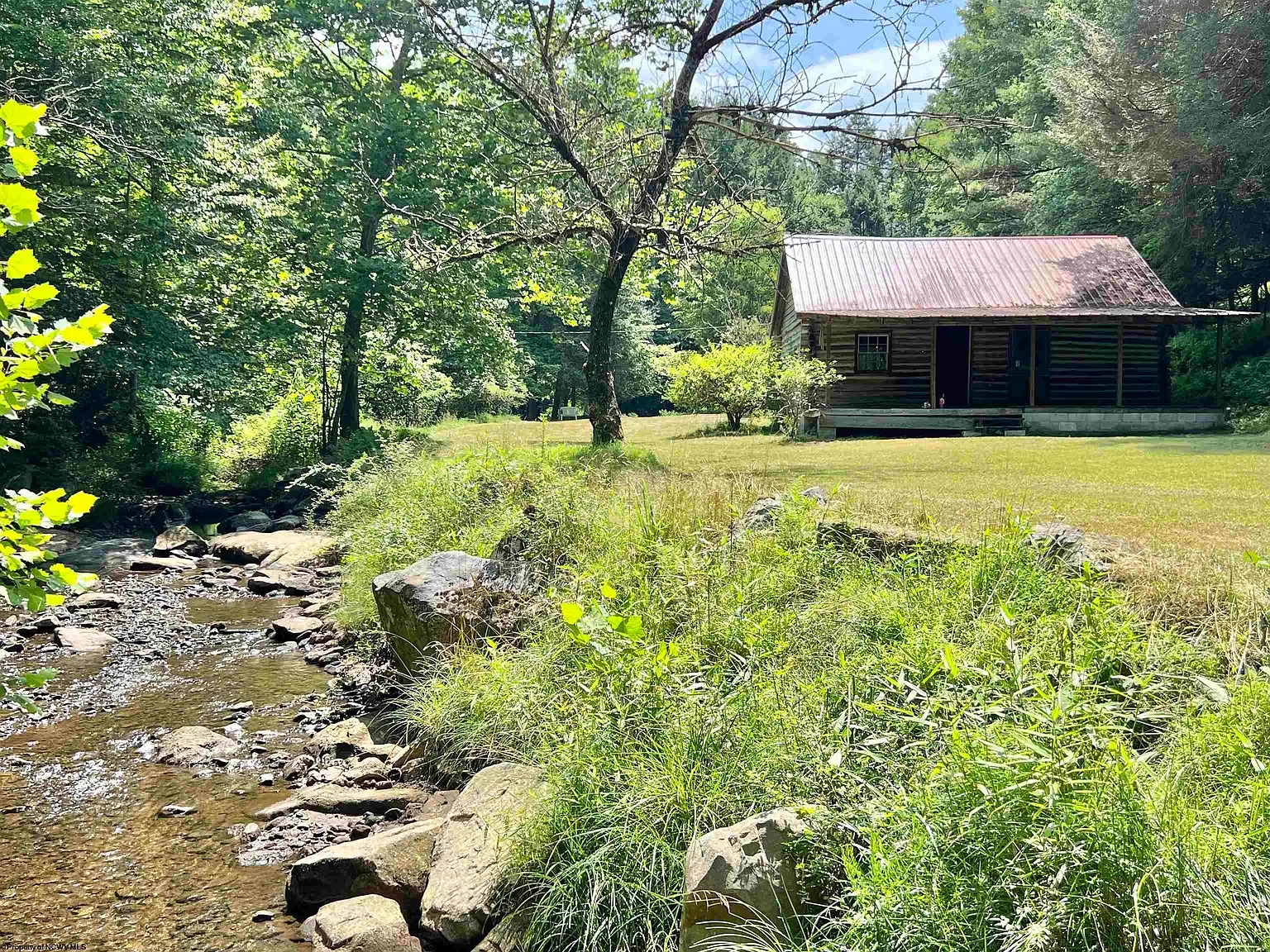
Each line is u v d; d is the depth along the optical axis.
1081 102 30.81
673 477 10.02
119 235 18.42
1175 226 30.33
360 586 9.88
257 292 24.62
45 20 16.77
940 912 3.14
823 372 27.66
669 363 33.84
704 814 4.25
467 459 12.12
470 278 26.05
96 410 21.08
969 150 46.66
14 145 3.10
